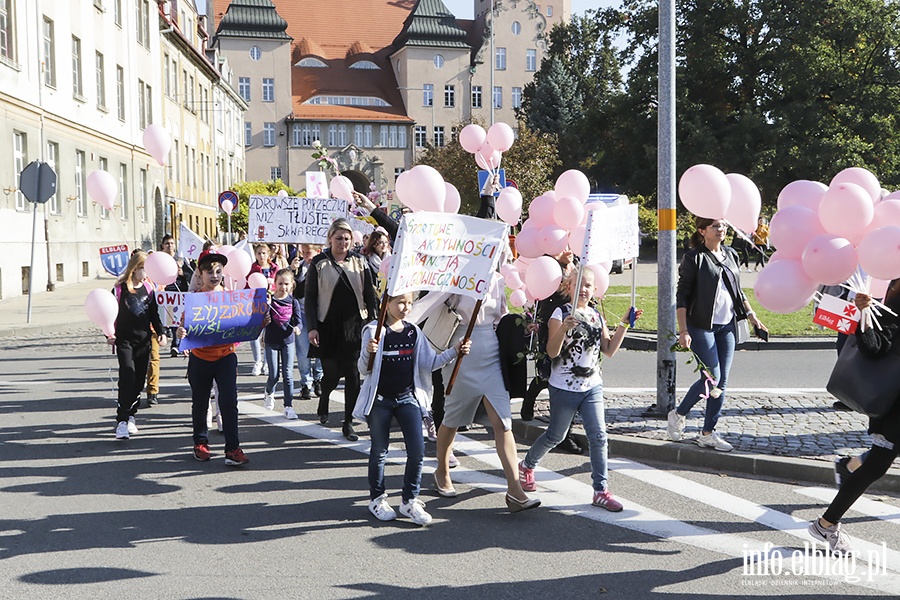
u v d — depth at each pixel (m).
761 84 46.75
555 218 7.34
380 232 10.49
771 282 5.09
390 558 5.09
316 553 5.17
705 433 7.35
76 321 18.28
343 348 8.16
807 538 5.47
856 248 4.91
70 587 4.63
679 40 48.72
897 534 5.57
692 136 44.41
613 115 51.62
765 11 45.22
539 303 7.48
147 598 4.49
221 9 90.06
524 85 87.81
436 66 86.00
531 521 5.80
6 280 23.77
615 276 34.03
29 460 7.41
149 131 9.85
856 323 4.84
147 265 8.20
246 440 8.20
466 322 6.24
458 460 7.47
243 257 9.14
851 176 5.59
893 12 43.12
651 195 50.88
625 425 8.26
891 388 4.71
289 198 11.02
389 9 95.62
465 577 4.79
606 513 5.98
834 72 43.66
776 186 44.66
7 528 5.62
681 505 6.16
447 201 8.57
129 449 7.82
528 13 88.25
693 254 7.26
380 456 5.84
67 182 28.61
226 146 64.50
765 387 11.01
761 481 6.84
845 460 5.32
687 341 7.18
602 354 6.20
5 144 23.91
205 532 5.56
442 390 8.09
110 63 33.44
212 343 7.29
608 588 4.64
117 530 5.59
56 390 10.80
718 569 4.93
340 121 83.38
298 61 88.19
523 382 6.14
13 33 24.55
